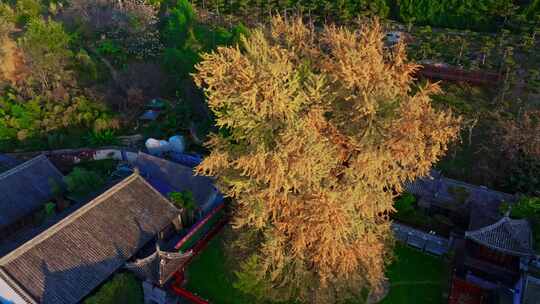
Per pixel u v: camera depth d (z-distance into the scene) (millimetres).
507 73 45531
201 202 35656
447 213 34062
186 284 30375
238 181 24891
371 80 23312
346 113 23703
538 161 34656
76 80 51062
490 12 61500
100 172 41781
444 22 64125
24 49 48625
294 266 26781
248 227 29125
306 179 23328
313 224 23875
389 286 29891
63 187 37656
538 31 55031
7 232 34250
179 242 30828
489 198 32656
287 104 22531
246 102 22312
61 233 28312
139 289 27797
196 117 46719
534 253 27203
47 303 25422
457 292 28953
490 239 28250
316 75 23188
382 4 65250
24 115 45469
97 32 62531
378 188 25078
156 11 64625
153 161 39188
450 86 49656
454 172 38469
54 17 65875
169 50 51250
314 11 66500
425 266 31188
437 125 23328
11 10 64688
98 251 28562
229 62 24109
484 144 40688
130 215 31141
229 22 64438
